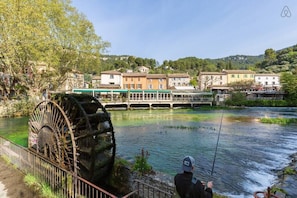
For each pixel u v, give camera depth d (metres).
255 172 10.37
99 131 8.04
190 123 24.94
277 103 48.66
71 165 7.25
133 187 6.97
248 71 75.19
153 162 11.84
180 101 46.25
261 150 14.14
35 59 24.38
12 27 21.73
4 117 24.52
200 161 11.98
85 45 29.28
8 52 22.64
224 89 67.25
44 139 8.46
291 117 29.78
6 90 29.92
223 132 19.86
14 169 7.64
